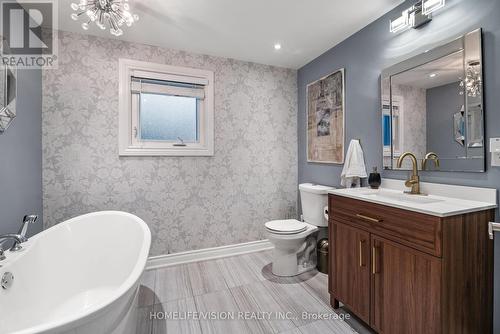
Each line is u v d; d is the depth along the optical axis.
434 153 1.57
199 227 2.61
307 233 2.23
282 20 1.99
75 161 2.15
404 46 1.75
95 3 1.50
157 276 2.25
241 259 2.64
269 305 1.81
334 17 1.95
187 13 1.88
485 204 1.28
